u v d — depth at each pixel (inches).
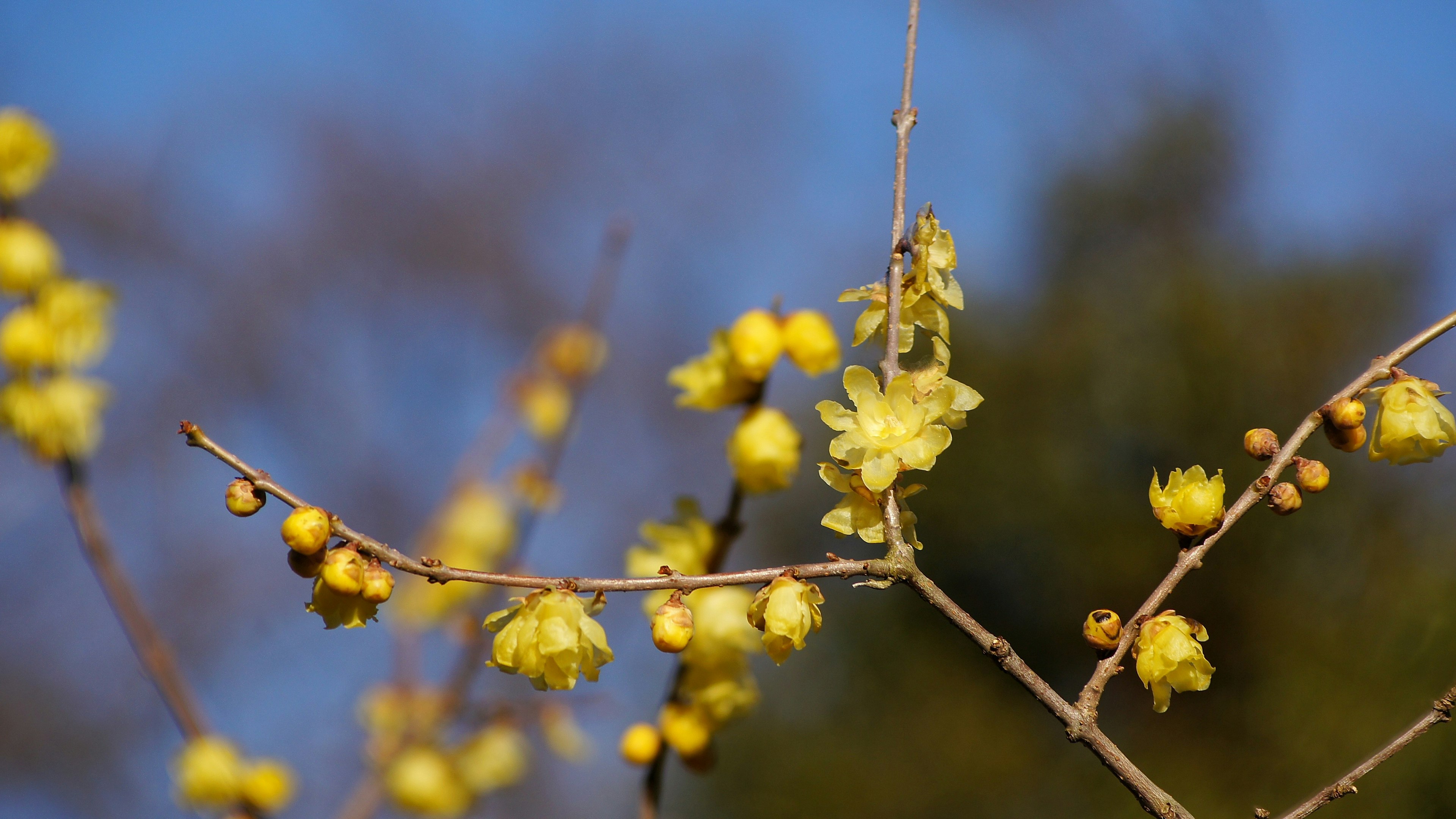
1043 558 376.8
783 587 54.6
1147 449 386.0
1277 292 407.2
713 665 81.4
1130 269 440.1
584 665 54.8
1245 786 289.4
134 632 94.9
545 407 145.1
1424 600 267.3
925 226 62.6
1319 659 284.0
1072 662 363.6
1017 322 440.1
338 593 52.4
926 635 373.7
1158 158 456.8
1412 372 379.9
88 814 278.5
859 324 64.3
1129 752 328.8
